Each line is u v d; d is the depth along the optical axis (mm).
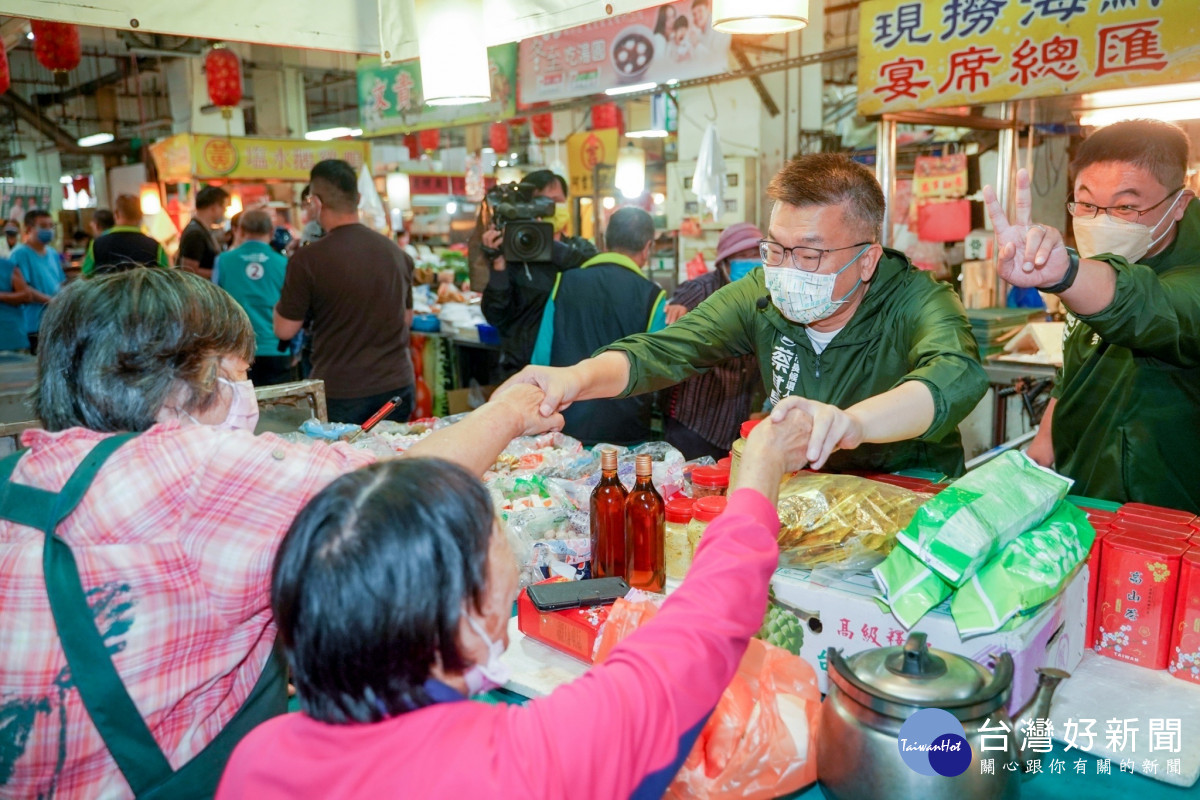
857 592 1280
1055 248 1279
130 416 997
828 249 1562
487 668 738
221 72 7809
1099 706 1235
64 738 896
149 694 912
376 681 675
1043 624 1180
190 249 6043
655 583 1516
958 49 3436
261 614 983
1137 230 1821
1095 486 2061
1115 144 1820
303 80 14578
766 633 1333
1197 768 1098
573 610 1386
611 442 3049
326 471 978
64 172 20078
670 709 721
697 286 3539
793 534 1395
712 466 1855
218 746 987
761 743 1013
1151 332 1368
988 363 3836
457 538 689
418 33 2119
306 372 5188
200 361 1036
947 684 958
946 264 5328
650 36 5445
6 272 6379
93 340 984
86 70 16406
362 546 664
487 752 667
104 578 892
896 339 1735
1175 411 1917
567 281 3191
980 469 1370
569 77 5941
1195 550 1325
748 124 7848
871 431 1194
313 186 3486
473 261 3912
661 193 8219
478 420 1260
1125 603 1354
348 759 673
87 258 6125
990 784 934
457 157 14773
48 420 1021
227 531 921
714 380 3020
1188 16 2924
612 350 1747
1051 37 3217
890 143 3807
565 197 4246
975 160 5375
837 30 8633
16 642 885
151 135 16828
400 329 3648
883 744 942
